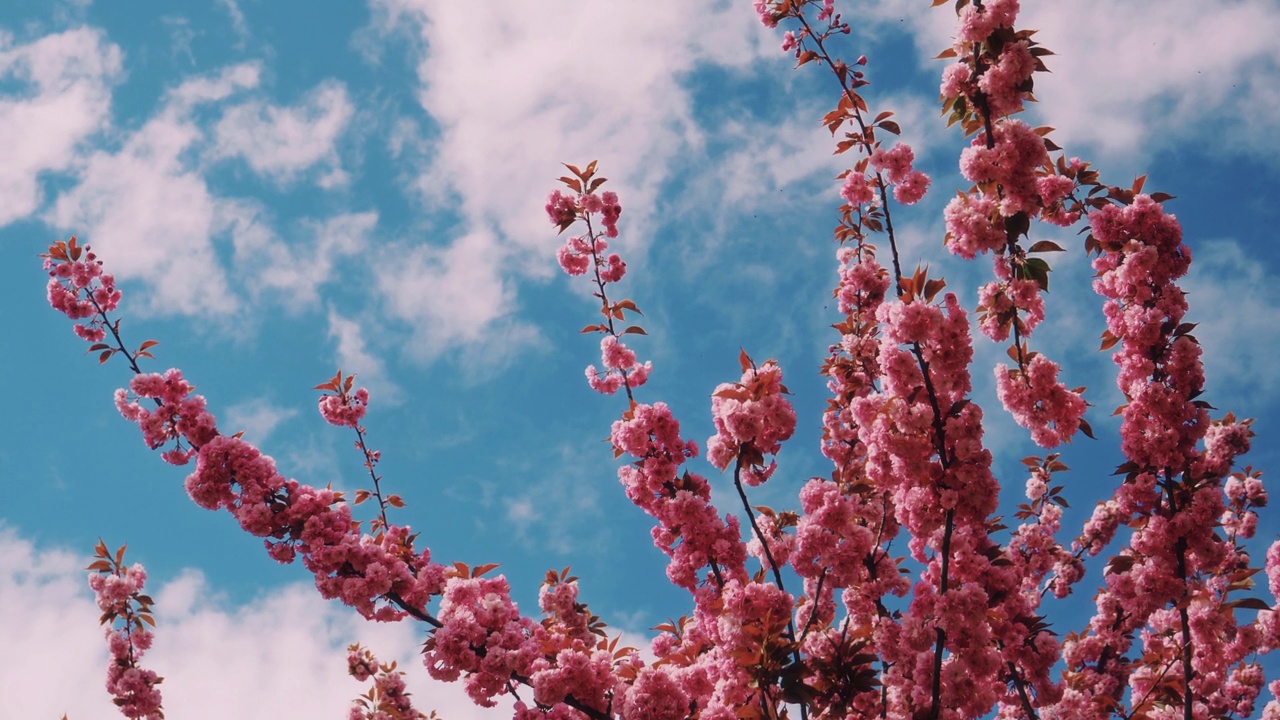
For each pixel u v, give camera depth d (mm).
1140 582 5555
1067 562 7113
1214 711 6488
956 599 4500
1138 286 5559
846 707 5109
